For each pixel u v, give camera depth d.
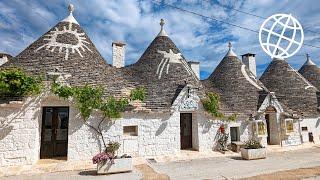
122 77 15.27
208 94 15.59
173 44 18.00
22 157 11.14
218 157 14.19
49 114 12.77
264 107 17.52
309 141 19.19
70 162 11.64
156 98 14.73
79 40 14.86
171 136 14.14
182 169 11.13
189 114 15.73
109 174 10.27
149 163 12.51
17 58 13.39
